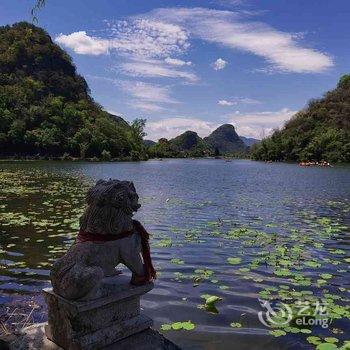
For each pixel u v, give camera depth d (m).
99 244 3.44
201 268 7.95
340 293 6.68
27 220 12.46
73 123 90.00
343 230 12.09
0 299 6.22
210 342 5.00
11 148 78.06
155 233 11.24
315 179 36.94
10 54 102.62
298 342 5.01
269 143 111.38
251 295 6.54
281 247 9.66
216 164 85.75
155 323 5.50
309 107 116.25
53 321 3.52
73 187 23.30
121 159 90.06
